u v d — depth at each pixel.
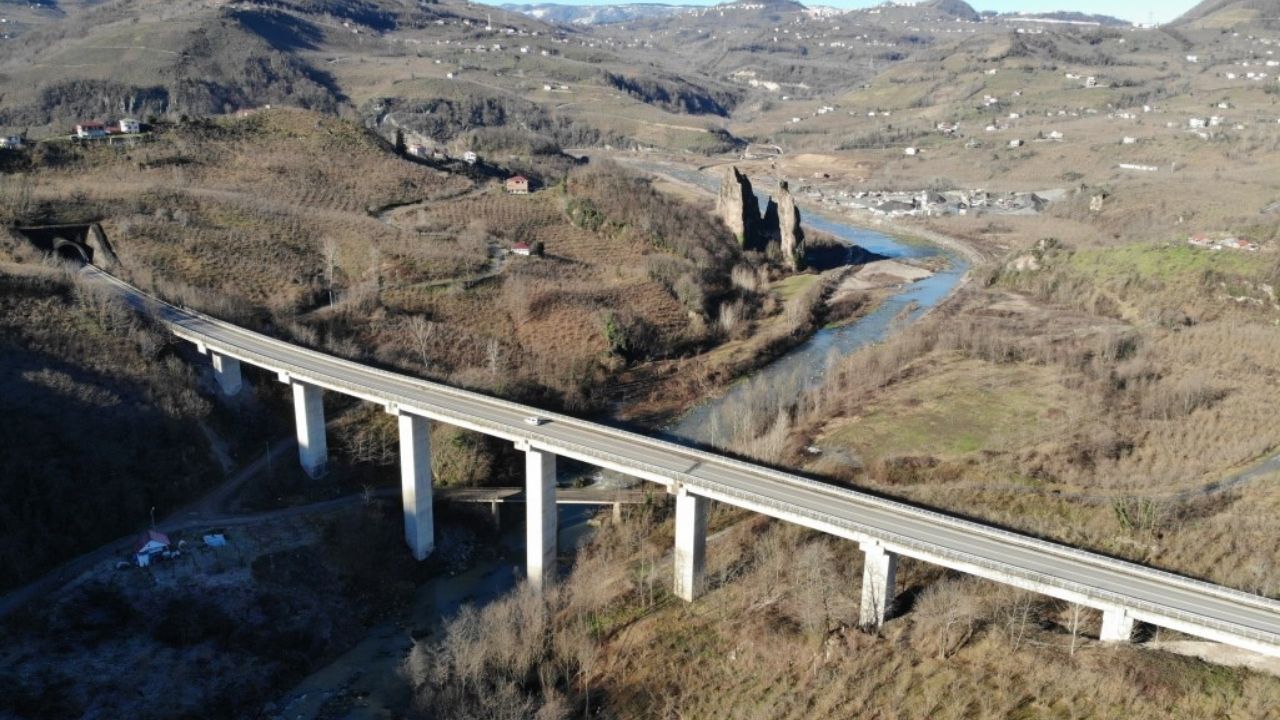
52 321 112.62
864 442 118.06
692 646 83.12
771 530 99.12
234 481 105.75
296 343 128.38
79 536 89.62
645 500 107.75
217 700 78.88
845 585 88.00
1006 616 80.06
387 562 99.50
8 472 88.25
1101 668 71.25
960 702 71.25
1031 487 102.00
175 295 132.38
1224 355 138.50
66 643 78.62
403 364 131.38
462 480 114.25
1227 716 65.62
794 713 73.62
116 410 101.94
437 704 77.19
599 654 84.00
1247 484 97.50
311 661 86.38
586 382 144.38
